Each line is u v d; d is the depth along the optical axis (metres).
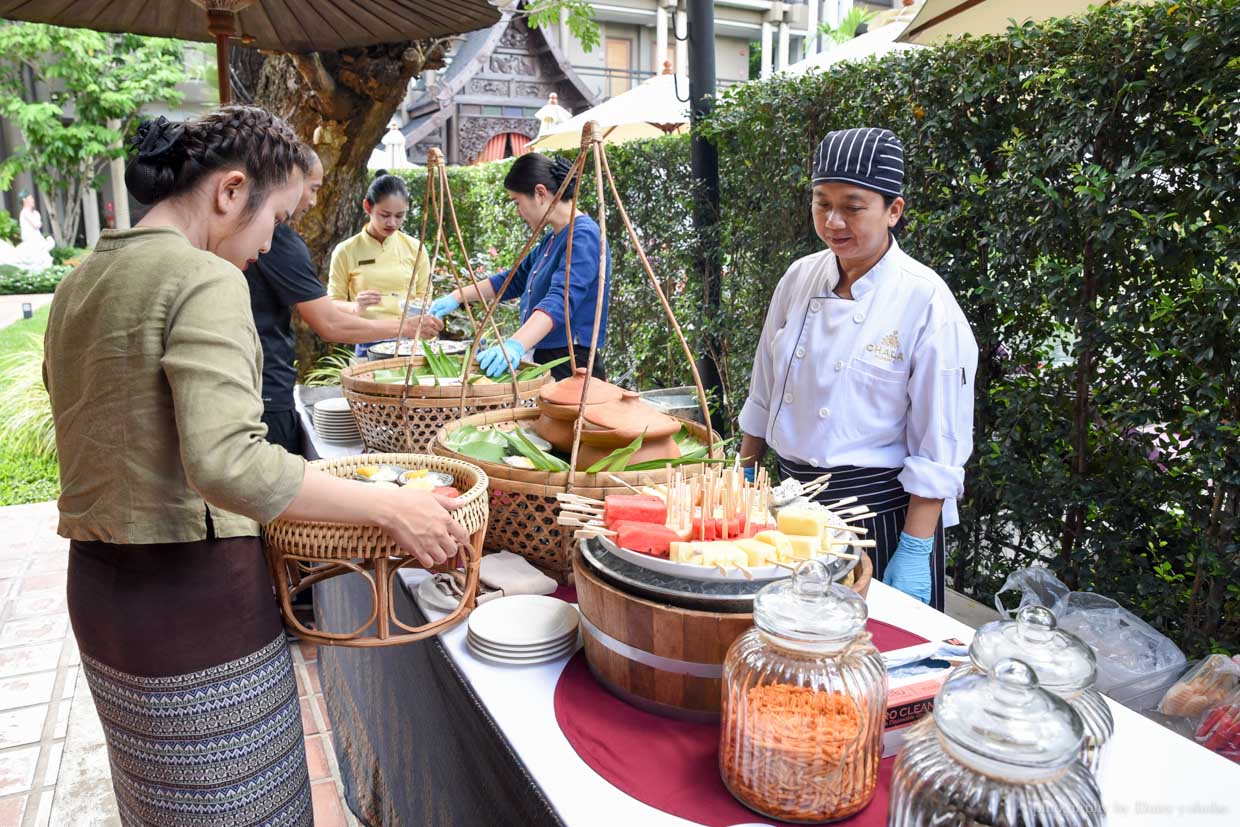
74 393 1.08
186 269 1.04
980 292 2.61
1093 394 2.43
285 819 1.25
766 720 0.83
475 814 1.16
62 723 2.50
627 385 5.52
